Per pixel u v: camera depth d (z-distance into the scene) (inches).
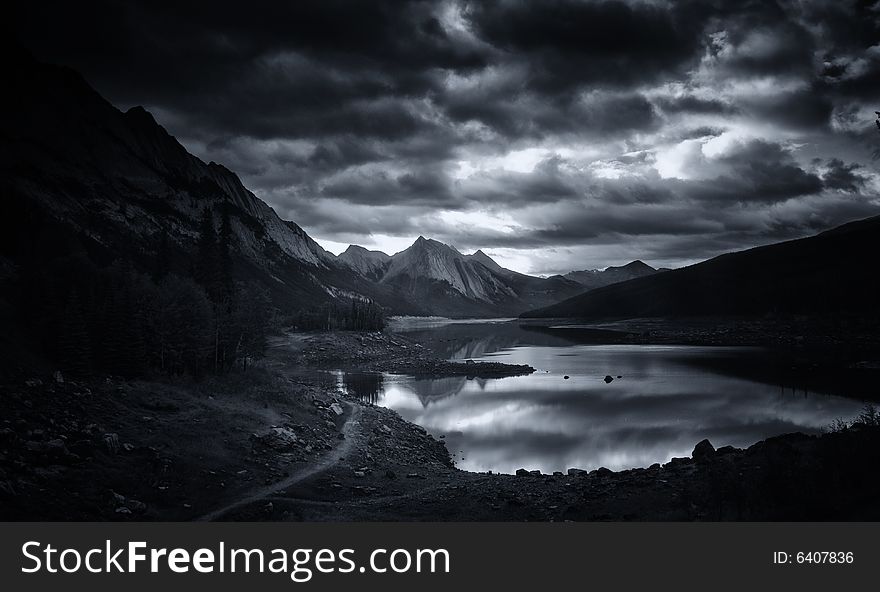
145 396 2279.8
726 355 6884.8
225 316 3403.1
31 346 2300.7
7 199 5054.1
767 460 1392.7
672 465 1888.5
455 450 2753.4
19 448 1437.0
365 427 2817.4
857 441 1337.4
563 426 3230.8
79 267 3154.5
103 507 1326.3
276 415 2561.5
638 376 5246.1
